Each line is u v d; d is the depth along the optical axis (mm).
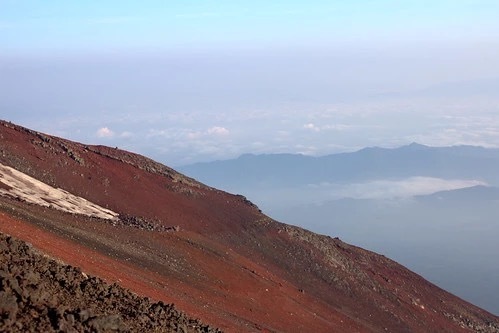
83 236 35969
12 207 32906
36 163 54750
